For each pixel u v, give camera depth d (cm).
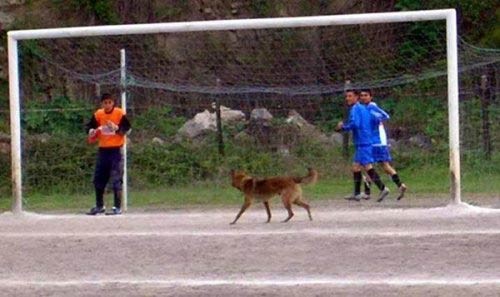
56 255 1437
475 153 2448
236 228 1638
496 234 1485
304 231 1563
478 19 3328
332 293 1139
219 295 1148
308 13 3359
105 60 2998
